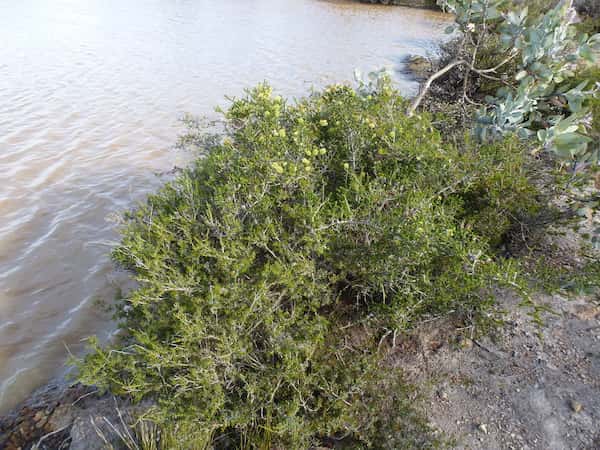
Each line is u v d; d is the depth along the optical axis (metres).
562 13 4.12
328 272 2.76
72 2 19.84
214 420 2.31
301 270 2.51
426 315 2.89
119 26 16.03
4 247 5.00
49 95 9.34
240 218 2.76
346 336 2.93
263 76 11.33
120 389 2.32
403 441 2.33
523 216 3.55
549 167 4.15
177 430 2.35
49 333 3.95
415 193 2.87
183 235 2.74
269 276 2.51
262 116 3.44
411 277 2.76
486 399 2.66
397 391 2.56
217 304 2.28
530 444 2.42
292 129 3.39
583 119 4.15
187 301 2.41
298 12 21.44
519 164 3.68
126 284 4.48
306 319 2.59
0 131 7.64
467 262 2.73
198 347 2.40
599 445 2.37
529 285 3.11
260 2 23.77
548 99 4.88
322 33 17.03
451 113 4.93
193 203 2.78
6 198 5.86
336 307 3.00
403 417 2.44
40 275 4.62
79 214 5.63
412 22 20.42
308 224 2.68
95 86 10.01
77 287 4.47
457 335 3.04
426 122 3.70
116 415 2.90
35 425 2.97
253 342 2.53
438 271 2.93
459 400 2.67
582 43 4.16
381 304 2.86
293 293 2.55
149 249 2.52
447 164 3.22
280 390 2.51
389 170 3.25
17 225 5.37
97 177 6.46
